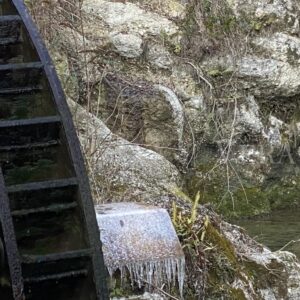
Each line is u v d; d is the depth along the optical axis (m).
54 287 4.94
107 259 5.39
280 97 10.05
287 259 6.09
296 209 9.77
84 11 9.23
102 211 5.71
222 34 9.80
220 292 5.68
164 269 5.53
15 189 4.98
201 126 9.49
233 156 9.72
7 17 5.93
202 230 5.89
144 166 7.39
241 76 9.80
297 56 10.04
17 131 5.34
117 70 9.17
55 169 5.51
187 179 9.34
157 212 5.70
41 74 5.64
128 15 9.40
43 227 5.17
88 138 7.45
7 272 4.63
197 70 9.59
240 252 6.00
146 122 8.97
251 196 9.59
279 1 10.07
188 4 9.83
